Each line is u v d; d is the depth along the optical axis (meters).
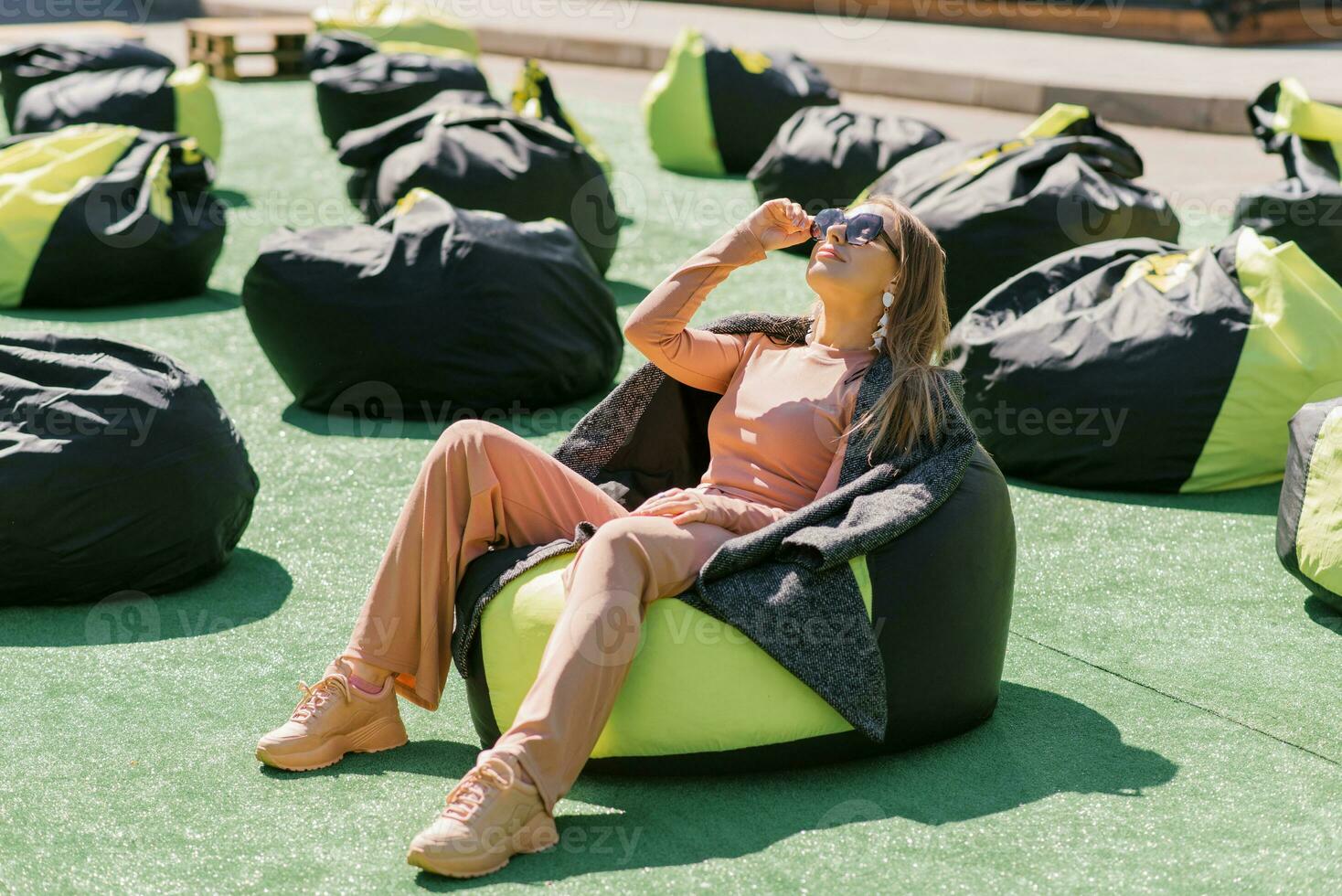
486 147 6.17
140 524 3.25
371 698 2.61
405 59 8.82
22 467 3.13
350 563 3.57
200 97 8.15
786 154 7.07
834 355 2.65
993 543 2.59
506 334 4.60
